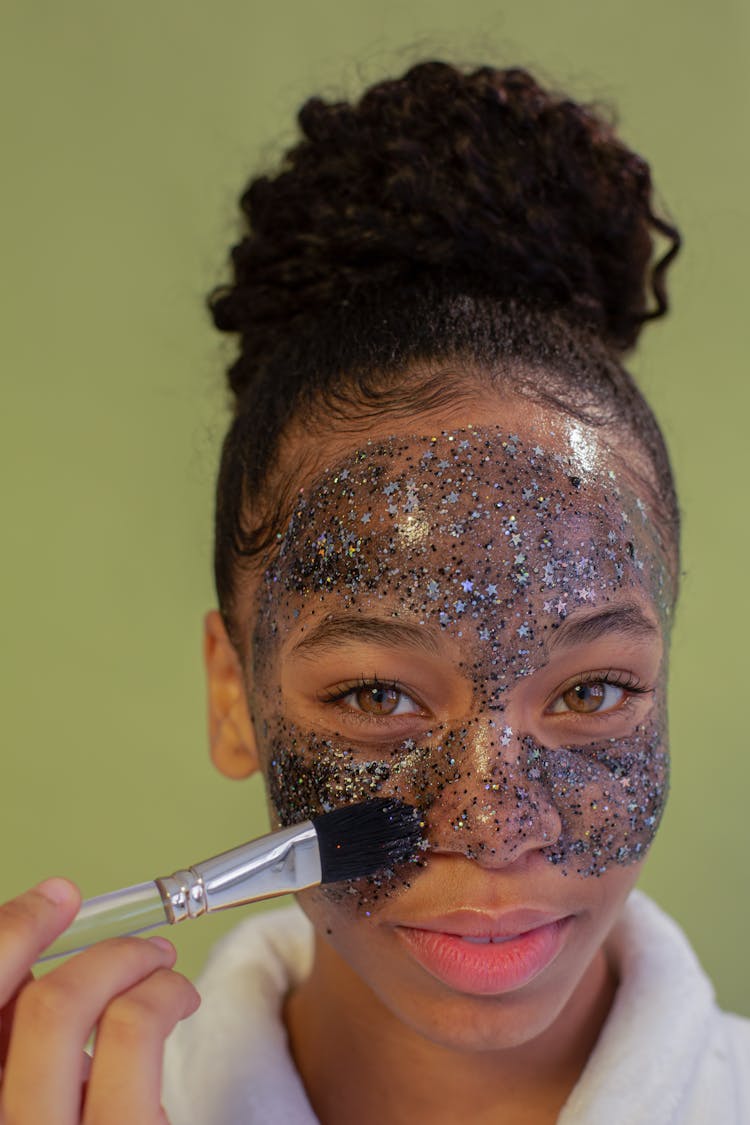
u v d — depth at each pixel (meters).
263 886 0.63
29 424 1.32
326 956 0.80
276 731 0.70
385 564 0.66
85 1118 0.59
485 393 0.72
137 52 1.32
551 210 0.83
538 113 0.85
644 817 0.68
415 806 0.65
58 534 1.32
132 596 1.33
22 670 1.31
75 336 1.33
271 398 0.78
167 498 1.33
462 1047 0.66
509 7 1.33
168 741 1.33
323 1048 0.80
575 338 0.79
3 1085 0.60
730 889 1.32
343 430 0.72
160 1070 0.60
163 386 1.33
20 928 0.59
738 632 1.35
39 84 1.32
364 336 0.76
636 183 0.89
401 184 0.81
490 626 0.65
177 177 1.33
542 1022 0.67
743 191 1.36
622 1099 0.72
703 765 1.33
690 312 1.35
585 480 0.69
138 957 0.61
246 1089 0.77
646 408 0.81
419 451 0.69
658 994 0.77
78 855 1.31
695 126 1.36
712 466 1.35
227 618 0.80
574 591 0.66
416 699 0.67
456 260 0.81
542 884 0.65
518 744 0.65
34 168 1.32
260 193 0.87
